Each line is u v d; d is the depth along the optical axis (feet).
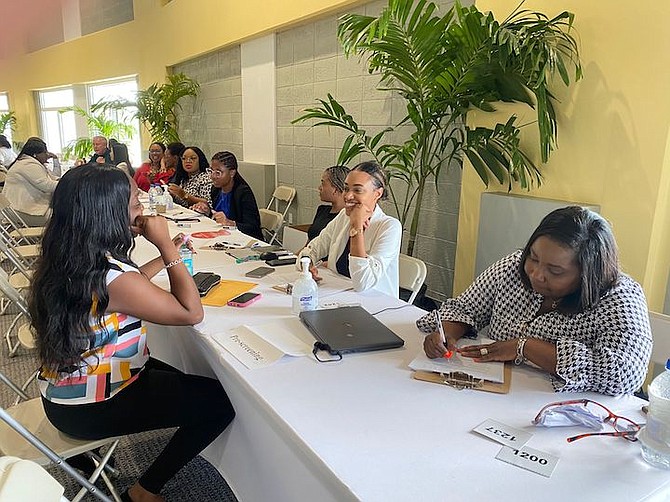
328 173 9.75
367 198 6.76
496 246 9.23
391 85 12.50
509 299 4.78
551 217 4.16
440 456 3.12
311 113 11.35
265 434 4.05
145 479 5.22
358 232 6.58
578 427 3.44
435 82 9.20
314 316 5.25
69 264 4.19
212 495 5.95
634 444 3.26
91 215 4.22
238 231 10.53
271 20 16.07
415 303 10.15
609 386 3.79
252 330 5.08
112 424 4.64
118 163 25.02
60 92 37.65
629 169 7.60
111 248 4.40
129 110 29.32
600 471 2.99
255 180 18.74
